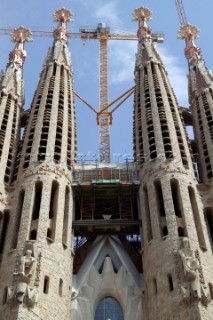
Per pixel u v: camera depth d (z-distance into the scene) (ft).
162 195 217.56
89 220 221.25
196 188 224.12
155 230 205.87
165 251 194.29
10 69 291.99
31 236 200.54
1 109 260.01
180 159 231.30
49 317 175.42
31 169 224.94
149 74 288.71
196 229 207.72
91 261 214.90
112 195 238.48
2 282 184.34
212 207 219.00
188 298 173.58
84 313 198.18
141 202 225.56
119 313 202.90
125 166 245.45
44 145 239.91
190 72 298.35
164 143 240.94
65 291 190.70
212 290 183.32
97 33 424.46
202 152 245.65
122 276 207.31
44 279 184.55
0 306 175.83
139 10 357.82
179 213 211.82
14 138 253.24
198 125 260.62
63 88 281.74
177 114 263.08
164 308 179.73
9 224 209.05
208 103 266.36
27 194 214.48
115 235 228.22
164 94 272.31
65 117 261.44
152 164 230.68
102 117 355.15
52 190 221.87
